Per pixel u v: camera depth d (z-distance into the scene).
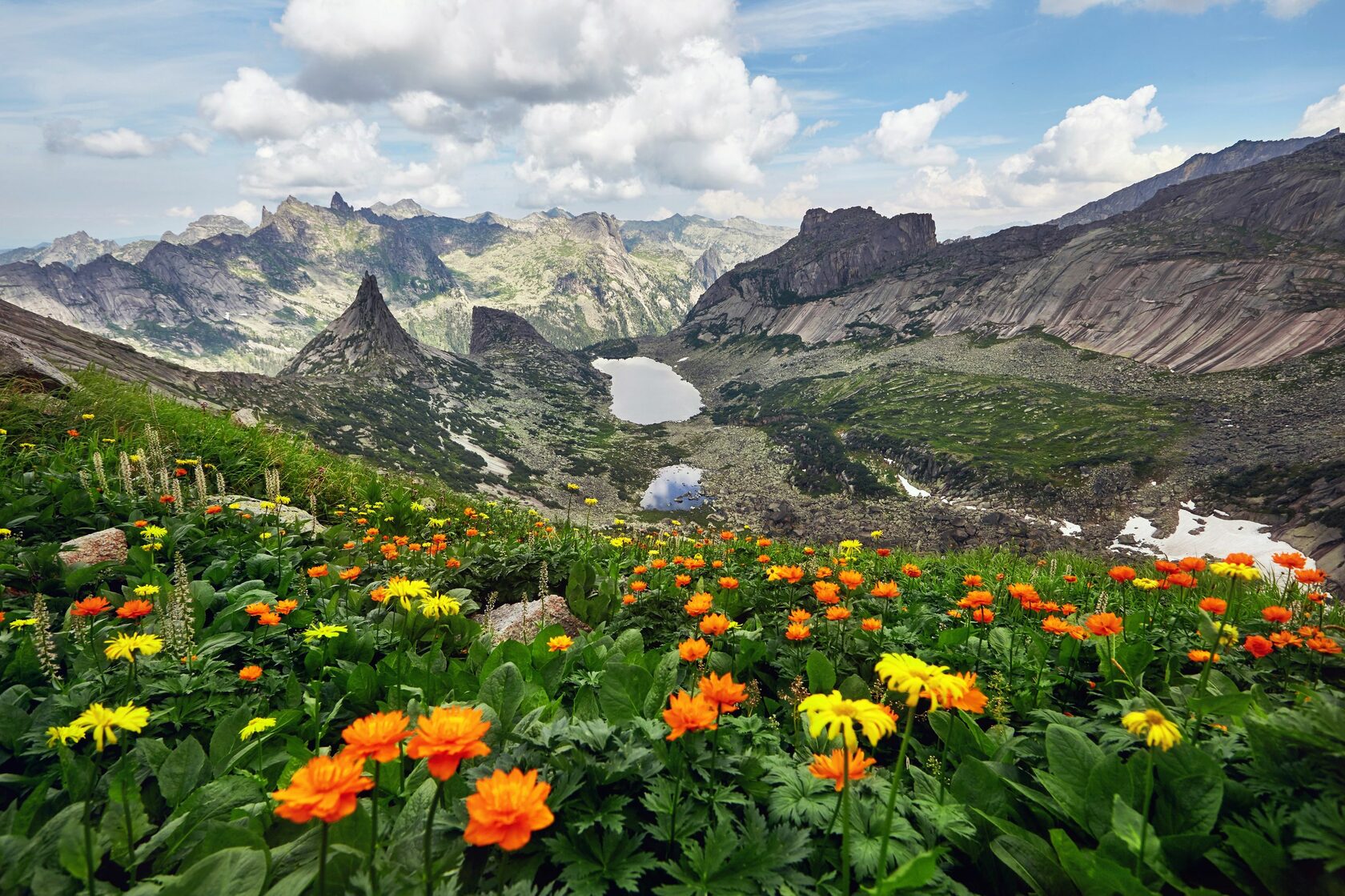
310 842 2.81
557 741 3.15
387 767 3.29
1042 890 2.67
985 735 3.89
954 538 149.50
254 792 3.45
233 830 2.83
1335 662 5.25
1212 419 192.38
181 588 4.91
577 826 2.67
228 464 13.01
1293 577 7.80
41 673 4.74
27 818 3.04
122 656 4.00
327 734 4.53
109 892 2.54
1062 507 163.38
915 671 2.21
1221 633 4.18
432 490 18.19
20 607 5.98
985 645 5.89
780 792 3.09
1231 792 2.95
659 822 2.86
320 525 11.52
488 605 8.55
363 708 4.84
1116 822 2.78
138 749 3.79
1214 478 159.25
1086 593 8.83
